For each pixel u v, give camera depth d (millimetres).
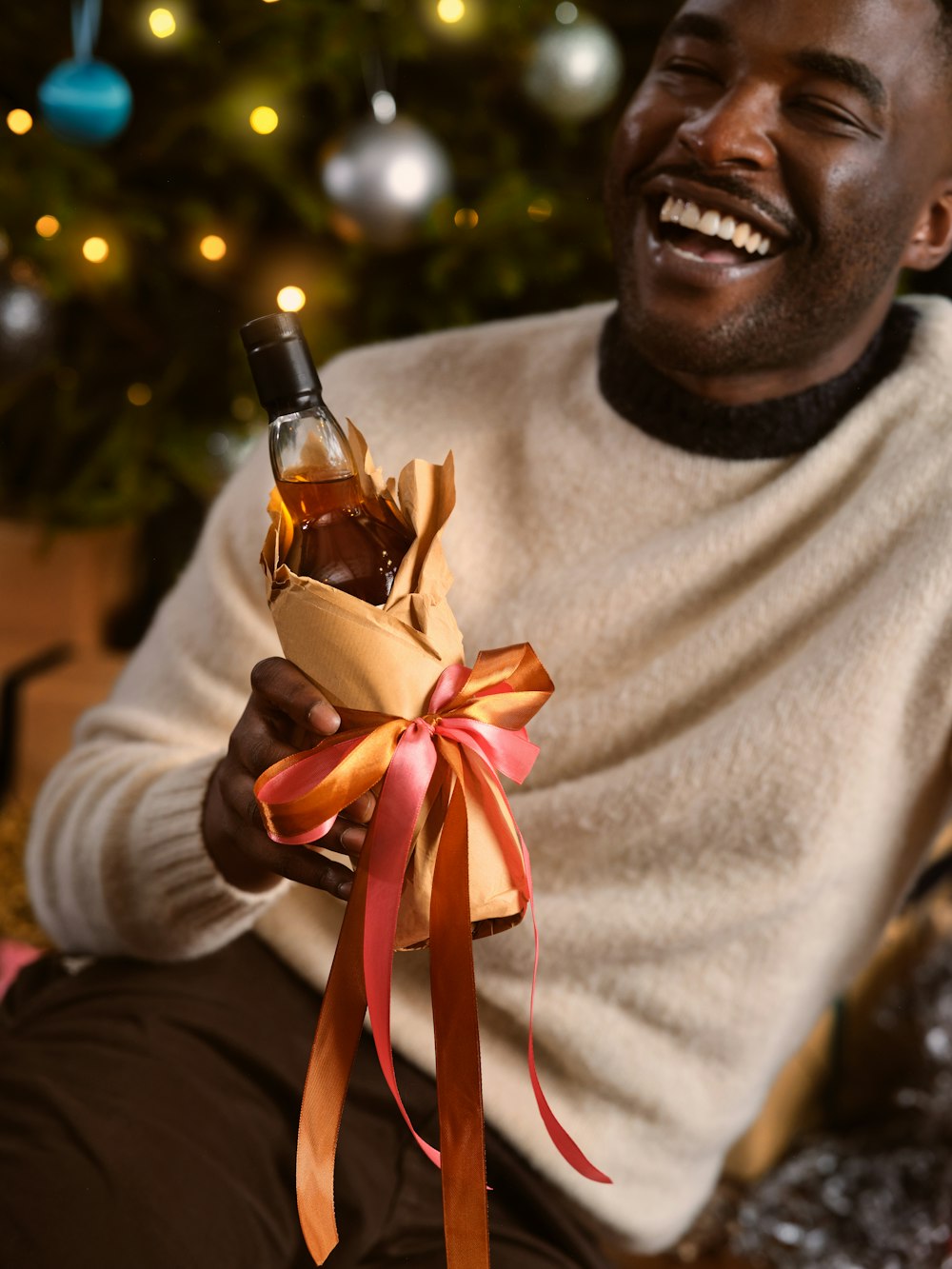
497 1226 1195
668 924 1229
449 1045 886
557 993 1262
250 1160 1149
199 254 2387
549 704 1258
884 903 1303
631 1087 1265
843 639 1186
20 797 2404
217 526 1328
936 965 2033
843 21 1139
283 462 904
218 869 1146
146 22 2221
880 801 1225
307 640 891
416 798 875
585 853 1244
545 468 1279
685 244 1209
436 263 2230
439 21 2184
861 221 1174
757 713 1195
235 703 1271
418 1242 1178
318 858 949
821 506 1235
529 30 2279
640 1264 1837
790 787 1191
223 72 2285
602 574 1248
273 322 894
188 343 2480
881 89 1150
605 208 1263
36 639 2588
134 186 2453
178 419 2463
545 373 1313
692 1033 1267
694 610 1246
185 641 1305
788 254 1183
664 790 1209
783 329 1199
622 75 2506
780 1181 1929
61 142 2197
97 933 1255
